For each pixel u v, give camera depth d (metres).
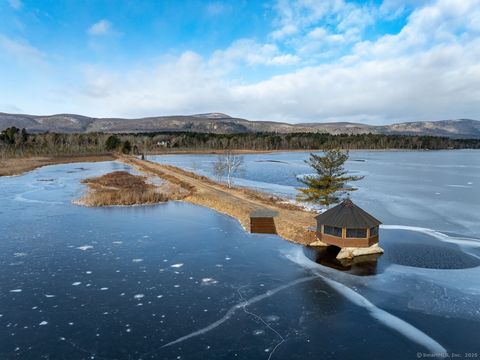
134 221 36.53
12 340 15.24
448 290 20.56
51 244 28.64
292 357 14.30
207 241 29.86
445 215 40.28
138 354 14.37
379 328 16.53
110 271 23.16
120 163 114.38
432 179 74.69
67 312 17.73
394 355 14.45
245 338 15.59
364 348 14.93
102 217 38.19
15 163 99.88
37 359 13.96
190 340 15.41
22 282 21.27
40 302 18.77
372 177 78.56
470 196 53.03
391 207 44.62
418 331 16.27
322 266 24.28
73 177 72.44
